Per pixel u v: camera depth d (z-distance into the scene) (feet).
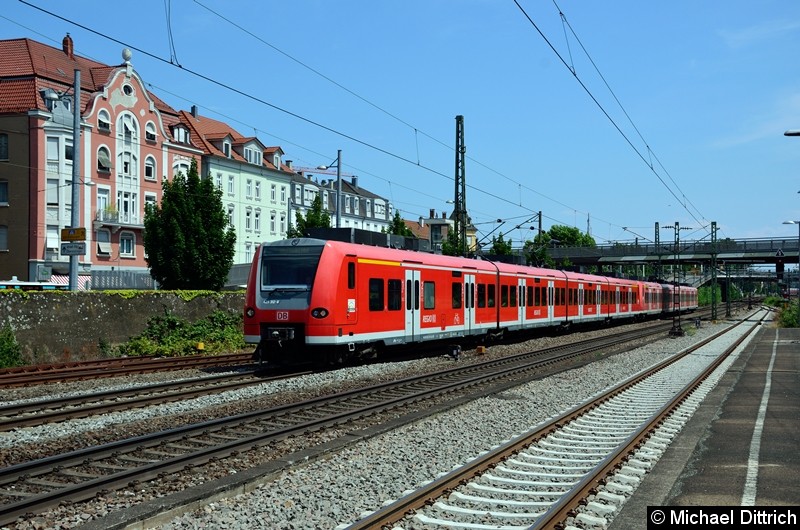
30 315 72.79
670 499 26.27
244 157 220.43
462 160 122.62
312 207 137.18
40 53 169.17
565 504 24.48
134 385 57.26
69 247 83.66
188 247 116.26
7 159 159.94
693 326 169.07
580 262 245.86
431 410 44.65
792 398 52.54
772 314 281.33
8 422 39.19
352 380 60.90
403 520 23.85
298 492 27.45
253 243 222.48
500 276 100.27
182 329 89.20
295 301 64.64
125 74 175.94
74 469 29.71
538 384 61.11
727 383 62.34
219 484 26.66
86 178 164.66
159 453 32.89
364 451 34.63
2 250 160.56
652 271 335.47
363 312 68.13
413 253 78.33
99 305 80.59
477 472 29.86
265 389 54.49
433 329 80.89
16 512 23.73
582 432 40.40
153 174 184.75
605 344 107.04
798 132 84.79
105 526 21.89
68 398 46.80
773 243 212.84
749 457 32.86
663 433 38.52
